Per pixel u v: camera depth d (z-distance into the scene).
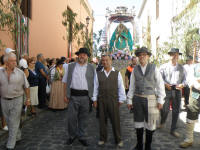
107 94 3.52
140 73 3.23
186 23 8.23
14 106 3.42
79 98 3.59
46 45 10.28
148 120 3.20
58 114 5.93
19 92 3.46
